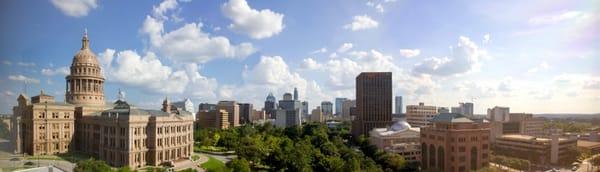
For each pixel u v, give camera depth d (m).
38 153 150.00
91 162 109.19
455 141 152.75
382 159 172.00
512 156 191.62
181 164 154.88
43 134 153.00
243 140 191.38
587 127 189.00
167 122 159.12
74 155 154.12
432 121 175.12
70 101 182.38
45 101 160.50
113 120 146.38
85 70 185.88
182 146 171.75
